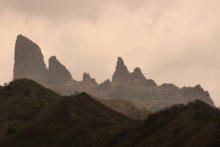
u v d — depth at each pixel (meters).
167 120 144.62
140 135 144.50
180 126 130.25
